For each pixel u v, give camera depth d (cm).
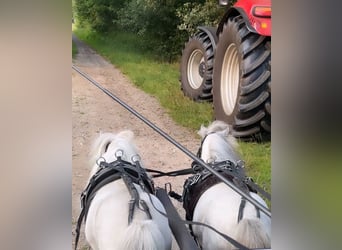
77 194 457
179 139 530
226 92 554
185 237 324
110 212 304
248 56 511
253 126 524
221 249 323
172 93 545
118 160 359
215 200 341
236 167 394
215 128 432
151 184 356
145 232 282
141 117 399
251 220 307
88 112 505
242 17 525
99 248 305
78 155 479
